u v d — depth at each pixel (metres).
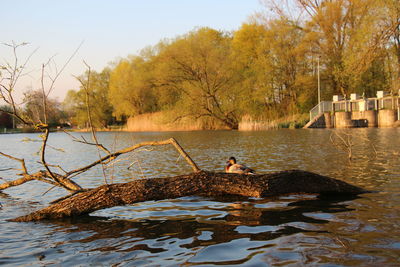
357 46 33.31
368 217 5.19
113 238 4.79
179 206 6.46
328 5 42.69
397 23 15.01
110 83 64.94
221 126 46.56
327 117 39.78
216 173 6.60
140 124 52.34
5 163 16.16
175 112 44.47
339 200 6.37
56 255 4.23
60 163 15.38
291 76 46.91
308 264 3.61
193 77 45.50
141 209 6.36
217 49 44.22
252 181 6.50
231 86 45.56
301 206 6.04
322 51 44.25
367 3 30.38
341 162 11.47
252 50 50.88
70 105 64.50
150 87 57.38
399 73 27.03
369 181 8.02
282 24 45.19
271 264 3.65
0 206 7.12
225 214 5.77
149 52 60.06
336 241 4.23
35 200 7.65
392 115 35.78
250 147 18.61
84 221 5.76
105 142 29.59
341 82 42.44
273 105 49.03
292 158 13.07
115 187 6.21
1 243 4.75
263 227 4.95
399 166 10.12
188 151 17.64
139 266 3.77
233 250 4.10
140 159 14.86
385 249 3.92
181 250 4.20
